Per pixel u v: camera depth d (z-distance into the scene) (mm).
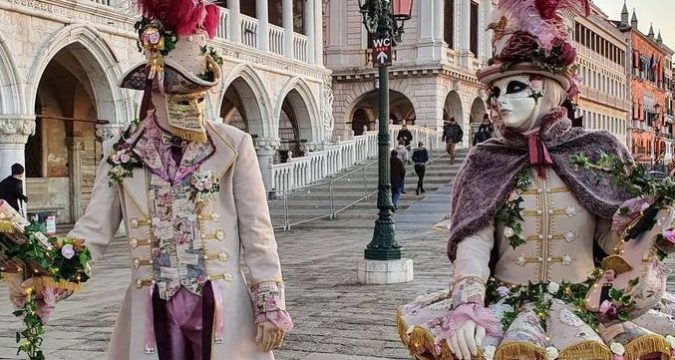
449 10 37906
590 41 58094
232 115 34188
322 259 13117
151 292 3047
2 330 7258
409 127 31016
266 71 25031
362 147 28500
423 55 36125
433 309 3164
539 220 3074
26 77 15227
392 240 9945
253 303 3123
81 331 7109
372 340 6473
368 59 37938
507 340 2752
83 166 22750
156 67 3016
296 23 28953
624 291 2869
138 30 3088
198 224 3061
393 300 8469
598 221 3146
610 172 3068
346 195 23125
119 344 3148
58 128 22109
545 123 3123
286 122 35719
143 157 3119
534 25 3090
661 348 2846
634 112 74375
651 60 81625
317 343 6383
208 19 3125
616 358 2768
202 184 3070
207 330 2990
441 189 22953
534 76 3113
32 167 21422
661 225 2832
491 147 3230
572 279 3111
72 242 2930
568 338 2795
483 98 3412
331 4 38219
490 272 3213
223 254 3084
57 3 15867
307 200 23188
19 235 2873
